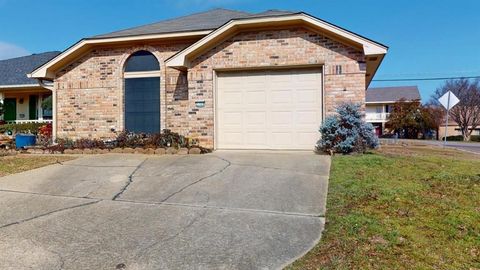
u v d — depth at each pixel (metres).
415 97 46.16
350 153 9.83
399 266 3.60
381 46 9.75
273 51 10.76
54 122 13.34
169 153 10.29
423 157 9.88
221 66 11.02
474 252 3.91
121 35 12.47
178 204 5.73
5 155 10.80
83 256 3.94
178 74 12.39
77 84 13.19
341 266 3.62
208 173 7.56
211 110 11.07
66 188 6.76
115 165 8.67
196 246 4.20
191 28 12.34
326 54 10.46
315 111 10.69
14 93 23.06
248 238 4.41
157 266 3.72
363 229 4.49
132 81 12.86
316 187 6.48
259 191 6.30
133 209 5.52
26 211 5.47
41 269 3.65
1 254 3.99
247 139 11.04
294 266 3.71
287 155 9.77
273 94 10.94
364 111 10.20
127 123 12.81
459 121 43.16
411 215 4.95
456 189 6.21
